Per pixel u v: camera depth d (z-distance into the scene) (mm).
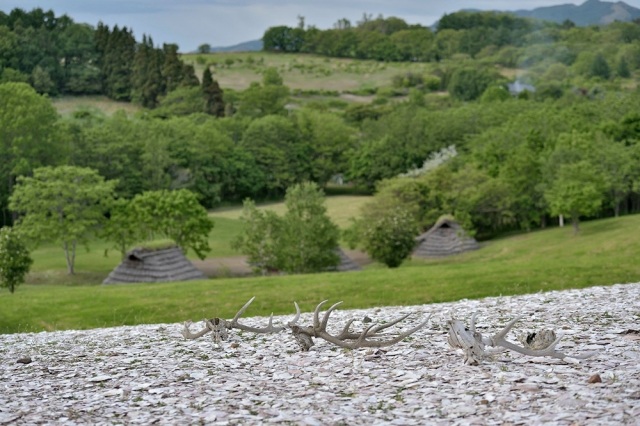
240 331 22062
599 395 12539
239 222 120250
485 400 12648
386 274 40906
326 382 14797
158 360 18281
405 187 91562
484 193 92875
